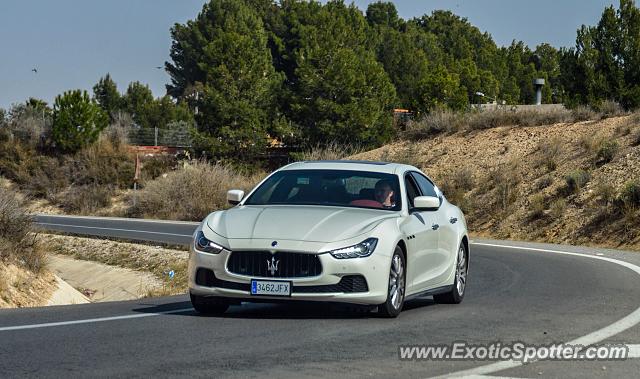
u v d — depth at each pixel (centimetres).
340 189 1110
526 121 4234
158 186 5031
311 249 952
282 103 6806
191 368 714
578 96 4378
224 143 6356
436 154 4259
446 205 1266
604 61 4400
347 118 6325
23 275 1911
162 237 3161
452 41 14212
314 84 6388
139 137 6988
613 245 2675
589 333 913
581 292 1344
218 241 982
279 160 6500
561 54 4550
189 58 10550
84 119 6444
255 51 6775
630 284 1468
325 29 6738
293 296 951
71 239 3198
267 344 827
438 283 1164
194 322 966
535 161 3572
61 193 5975
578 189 3133
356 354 782
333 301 956
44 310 1096
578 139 3675
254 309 1109
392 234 1010
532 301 1224
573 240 2822
